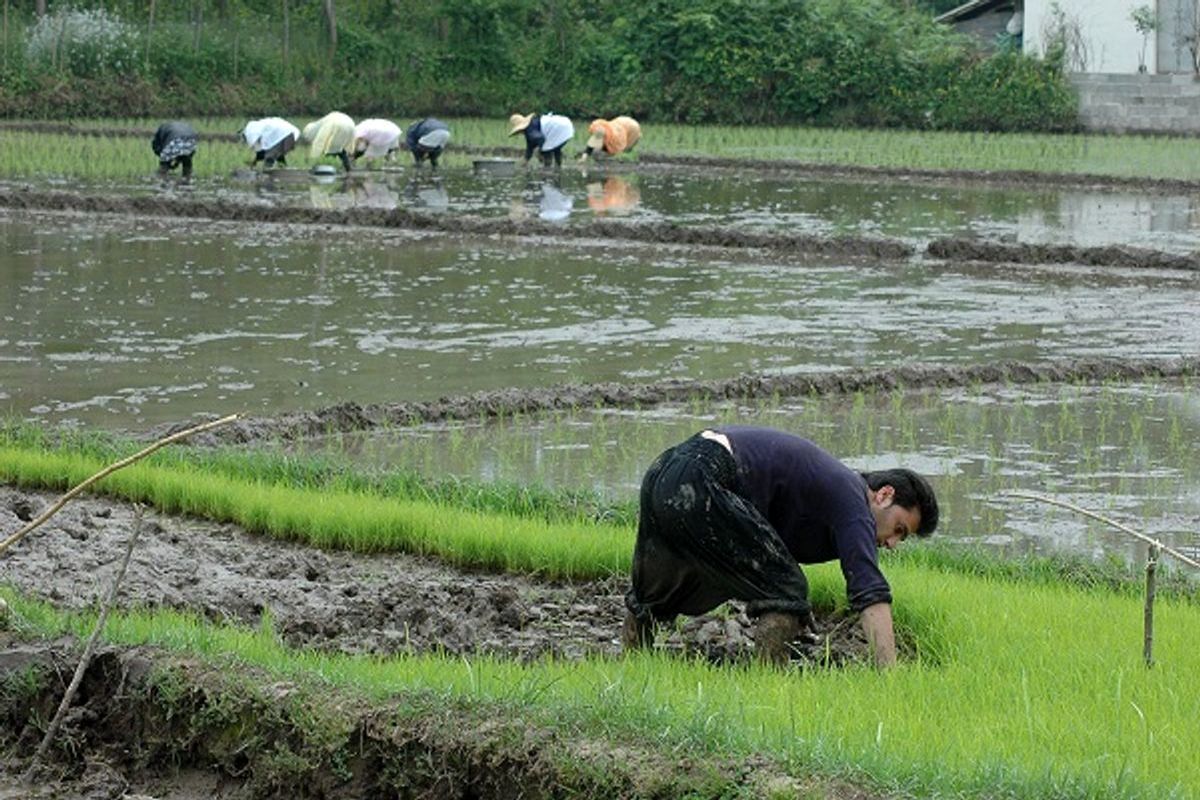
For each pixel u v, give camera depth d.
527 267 36.78
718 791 8.55
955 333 28.95
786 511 11.64
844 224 44.72
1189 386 25.14
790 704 9.91
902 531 11.94
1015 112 78.38
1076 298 32.88
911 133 78.19
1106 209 48.84
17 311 30.45
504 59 88.38
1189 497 18.91
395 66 87.19
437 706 9.80
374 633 13.45
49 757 10.69
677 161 64.62
